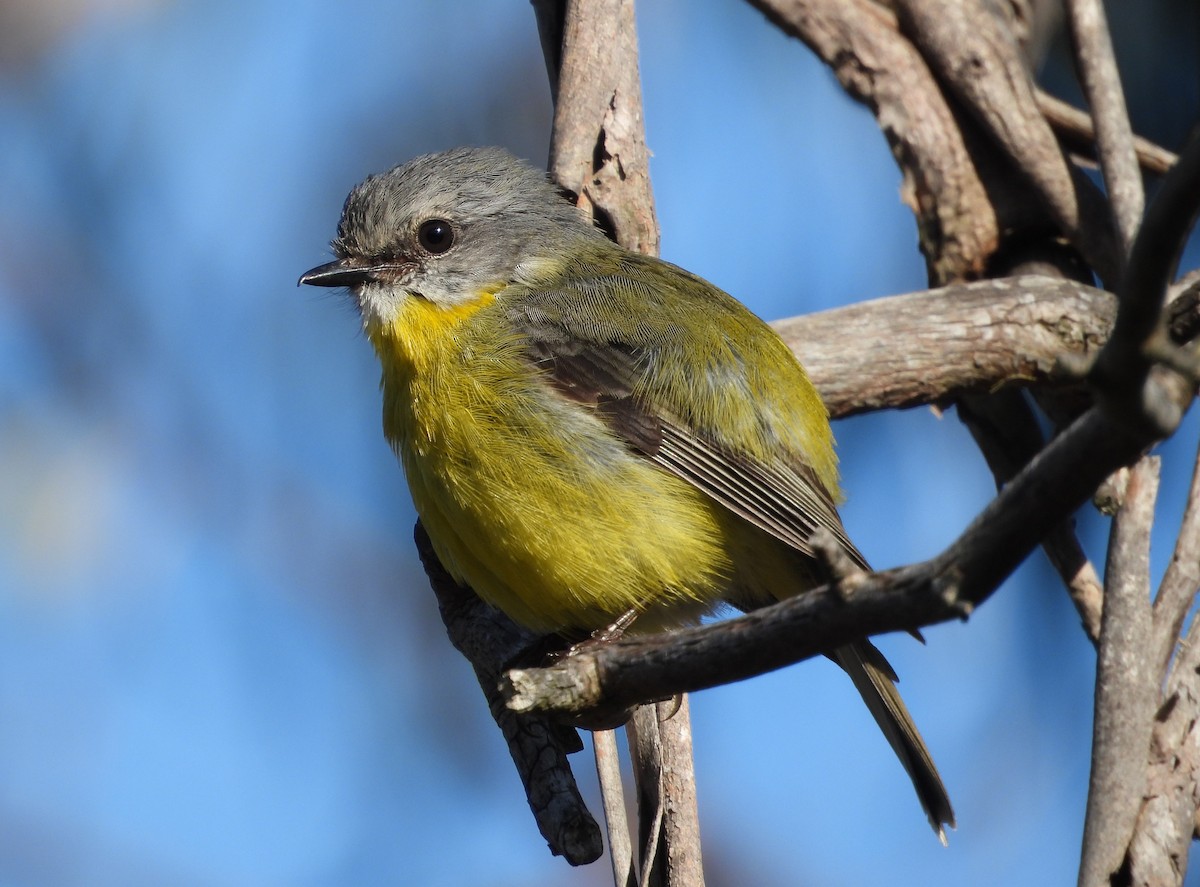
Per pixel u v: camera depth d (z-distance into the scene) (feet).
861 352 34.60
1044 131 36.73
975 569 15.99
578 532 31.09
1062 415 35.78
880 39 38.09
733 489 31.35
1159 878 25.08
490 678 31.58
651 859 26.55
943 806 30.48
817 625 17.88
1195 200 13.64
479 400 31.50
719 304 33.81
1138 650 26.63
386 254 34.47
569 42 34.22
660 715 27.22
